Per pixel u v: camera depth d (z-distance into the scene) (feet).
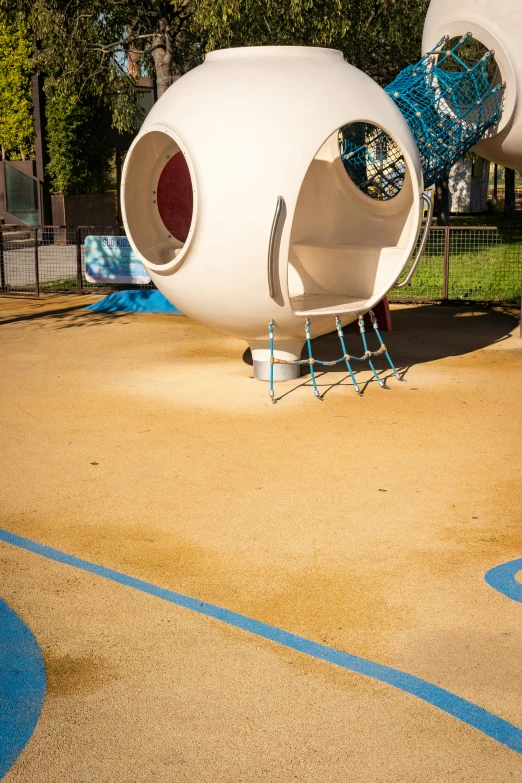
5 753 12.55
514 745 12.60
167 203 33.88
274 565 18.48
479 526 20.30
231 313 30.86
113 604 16.87
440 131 37.47
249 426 28.22
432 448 25.86
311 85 29.58
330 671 14.49
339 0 51.16
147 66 72.59
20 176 96.22
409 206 35.01
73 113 94.89
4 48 93.40
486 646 15.20
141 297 52.06
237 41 56.65
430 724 13.08
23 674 14.51
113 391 32.83
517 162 38.99
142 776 12.06
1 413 30.09
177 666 14.71
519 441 26.40
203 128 29.27
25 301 56.18
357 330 44.62
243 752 12.51
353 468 24.26
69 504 21.97
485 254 73.72
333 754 12.44
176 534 20.11
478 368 36.14
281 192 28.73
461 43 37.91
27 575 18.11
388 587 17.43
